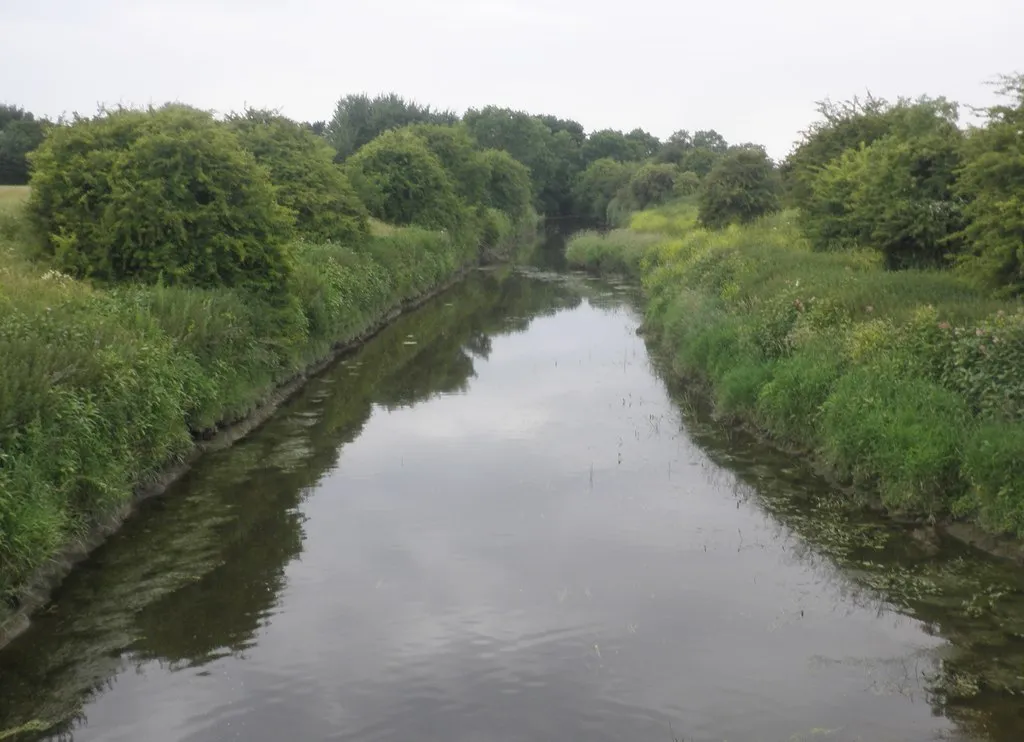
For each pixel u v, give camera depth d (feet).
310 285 63.31
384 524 33.47
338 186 94.63
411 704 21.52
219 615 26.25
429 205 130.93
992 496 28.96
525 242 209.56
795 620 25.48
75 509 29.89
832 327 43.96
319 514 34.50
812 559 29.58
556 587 27.89
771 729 20.27
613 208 234.99
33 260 48.67
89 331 35.45
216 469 39.70
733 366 48.80
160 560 29.99
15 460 26.16
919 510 31.73
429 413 51.24
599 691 21.97
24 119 180.24
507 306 100.48
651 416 49.21
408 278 96.99
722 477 38.27
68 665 23.38
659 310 75.66
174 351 40.75
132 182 48.93
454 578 28.66
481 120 296.10
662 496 36.24
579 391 56.29
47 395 28.86
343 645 24.44
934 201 55.21
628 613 26.08
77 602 26.89
